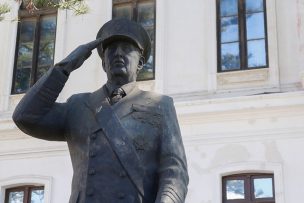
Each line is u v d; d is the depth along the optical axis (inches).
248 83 613.3
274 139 576.7
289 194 555.5
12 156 650.8
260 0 637.3
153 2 673.0
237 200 574.2
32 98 131.6
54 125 135.0
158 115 133.3
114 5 684.7
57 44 685.9
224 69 626.2
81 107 135.9
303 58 594.2
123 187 124.7
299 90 593.9
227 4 645.9
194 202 578.2
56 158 638.5
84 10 415.8
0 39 705.6
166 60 642.8
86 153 129.6
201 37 642.2
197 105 601.6
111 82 137.9
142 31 140.5
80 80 660.1
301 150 567.2
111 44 137.9
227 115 593.9
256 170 573.6
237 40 631.8
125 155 126.8
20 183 641.0
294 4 623.8
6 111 675.4
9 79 689.0
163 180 127.0
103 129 129.6
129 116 132.3
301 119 574.9
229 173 580.1
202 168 586.9
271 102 582.2
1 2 699.4
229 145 587.5
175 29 651.5
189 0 658.2
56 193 626.5
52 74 132.1
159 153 130.5
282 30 619.2
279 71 607.5
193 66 633.6
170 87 631.8
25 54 698.8
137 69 140.8
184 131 601.3
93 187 125.2
